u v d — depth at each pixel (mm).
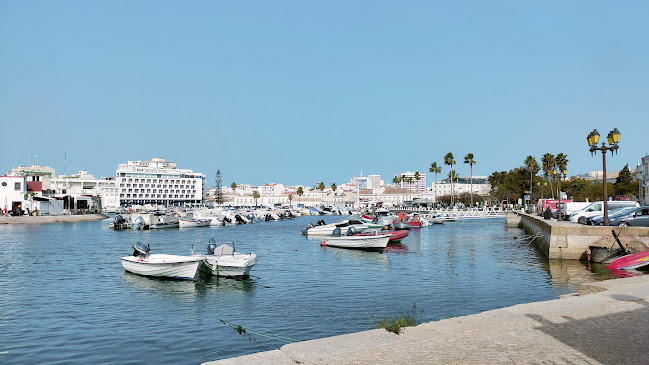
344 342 7762
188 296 22766
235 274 27328
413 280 26219
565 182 126062
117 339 15781
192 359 13742
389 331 8508
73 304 21172
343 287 24453
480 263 32719
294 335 16031
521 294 21719
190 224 84125
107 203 185500
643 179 78375
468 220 102625
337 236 46875
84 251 42625
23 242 51875
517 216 76750
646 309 10188
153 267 27547
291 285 25281
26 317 18797
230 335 16156
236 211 129125
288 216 133750
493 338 8008
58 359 13852
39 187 109250
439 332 8359
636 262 26219
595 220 34906
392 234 48438
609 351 7328
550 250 31297
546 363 6777
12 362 13617
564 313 9812
